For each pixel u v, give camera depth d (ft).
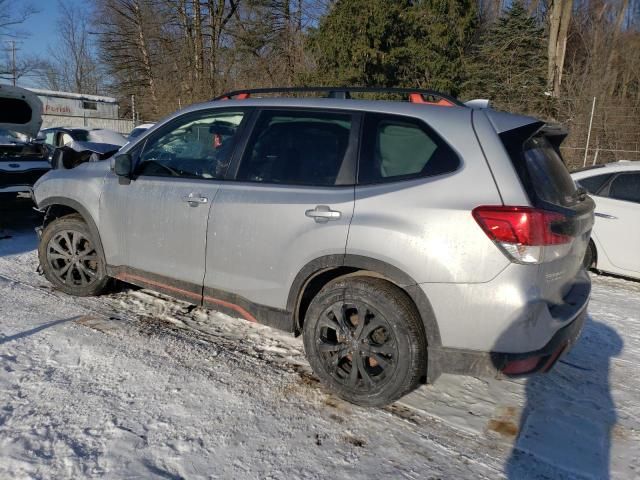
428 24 61.57
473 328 9.29
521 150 9.61
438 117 10.20
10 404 10.03
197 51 95.50
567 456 9.64
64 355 12.11
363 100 11.18
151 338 13.35
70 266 15.58
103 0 106.83
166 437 9.44
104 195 14.25
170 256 12.96
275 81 83.30
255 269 11.53
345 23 58.75
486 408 11.09
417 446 9.68
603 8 90.07
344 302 10.41
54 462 8.58
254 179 11.78
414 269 9.57
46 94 81.92
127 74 109.81
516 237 8.95
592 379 12.66
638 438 10.32
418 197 9.76
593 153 51.62
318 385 11.51
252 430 9.82
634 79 71.36
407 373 9.86
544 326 9.18
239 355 12.75
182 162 13.10
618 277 22.41
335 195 10.57
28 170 24.00
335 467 9.00
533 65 76.54
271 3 86.02
